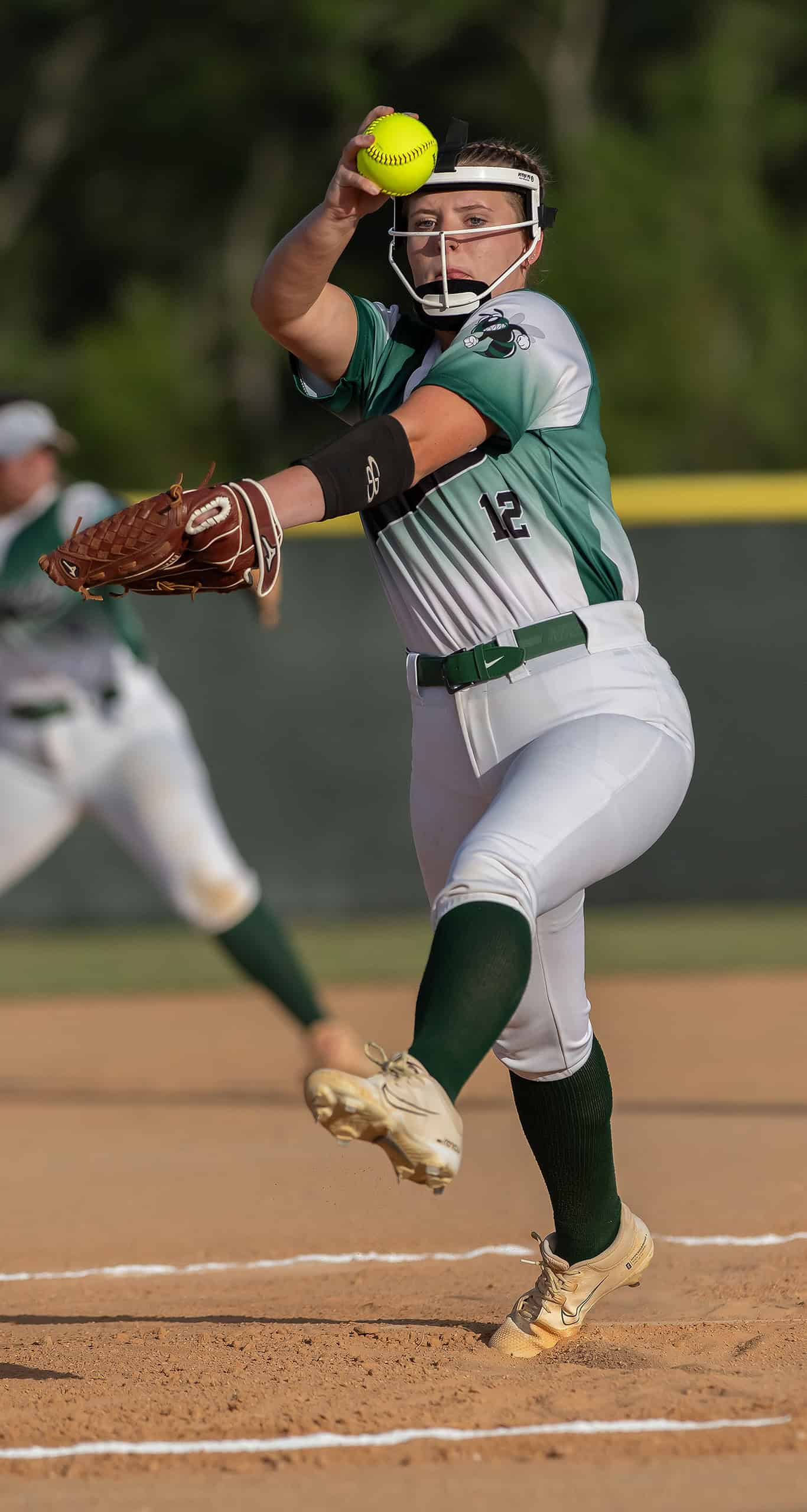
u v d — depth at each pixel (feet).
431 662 37.32
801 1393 36.52
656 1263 50.31
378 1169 65.72
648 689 36.50
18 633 61.87
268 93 333.83
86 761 63.16
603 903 146.92
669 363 270.87
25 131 335.47
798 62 334.03
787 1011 103.71
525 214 37.47
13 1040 100.53
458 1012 31.48
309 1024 62.54
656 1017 101.86
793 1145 67.72
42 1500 31.81
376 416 35.99
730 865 145.69
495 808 34.55
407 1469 33.09
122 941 142.20
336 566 144.46
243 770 143.64
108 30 332.19
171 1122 75.97
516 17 335.88
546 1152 40.32
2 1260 53.83
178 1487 32.42
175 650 142.20
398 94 344.90
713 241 286.46
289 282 36.22
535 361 34.47
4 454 62.80
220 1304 47.88
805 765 145.38
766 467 278.26
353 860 145.28
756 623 144.46
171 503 30.68
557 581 36.19
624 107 338.34
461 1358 39.96
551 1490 31.83
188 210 342.85
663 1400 36.32
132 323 299.17
